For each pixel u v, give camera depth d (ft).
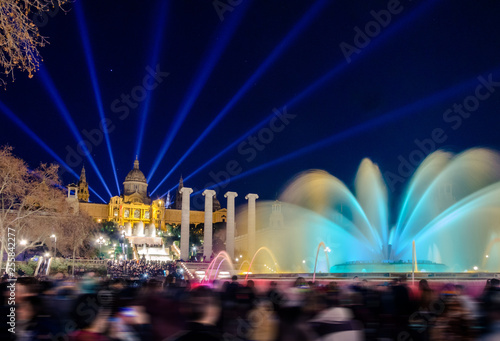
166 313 26.71
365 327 36.81
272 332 26.94
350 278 128.98
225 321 32.78
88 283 51.03
